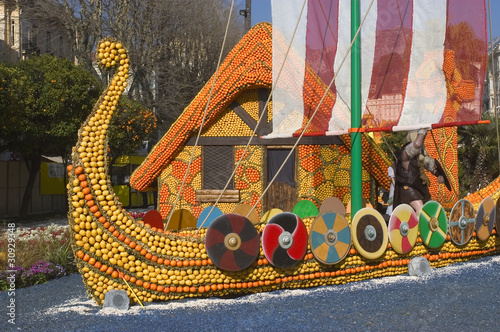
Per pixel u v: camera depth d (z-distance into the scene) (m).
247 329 5.10
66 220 22.36
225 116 12.87
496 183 9.61
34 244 9.27
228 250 6.29
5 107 19.92
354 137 7.79
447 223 8.31
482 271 7.91
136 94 34.09
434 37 7.89
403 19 7.91
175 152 12.94
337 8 8.20
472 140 19.20
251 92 12.83
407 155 8.41
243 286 6.54
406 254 7.86
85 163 5.93
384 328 5.09
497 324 5.16
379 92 7.86
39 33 33.56
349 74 8.05
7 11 31.00
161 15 33.53
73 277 8.47
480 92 7.98
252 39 12.09
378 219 7.44
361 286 7.05
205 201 12.86
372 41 7.88
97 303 6.09
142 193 31.75
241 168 12.87
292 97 8.42
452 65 7.90
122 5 32.06
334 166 13.00
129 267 6.06
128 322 5.41
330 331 5.02
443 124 7.61
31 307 6.29
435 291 6.62
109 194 6.01
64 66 22.36
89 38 32.34
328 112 8.21
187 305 6.14
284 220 6.69
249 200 12.86
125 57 6.21
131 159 32.72
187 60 35.38
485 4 7.95
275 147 12.91
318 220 6.94
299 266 6.89
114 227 5.99
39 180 29.62
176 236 6.29
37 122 22.08
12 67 21.70
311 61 8.34
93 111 6.07
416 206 8.30
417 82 7.85
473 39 7.99
